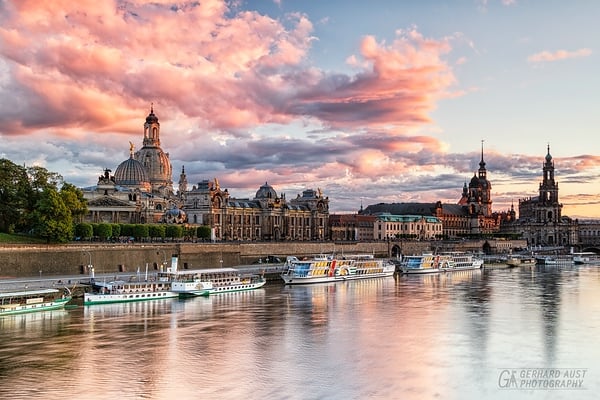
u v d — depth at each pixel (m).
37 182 175.12
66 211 161.12
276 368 79.62
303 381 74.50
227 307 126.56
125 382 73.44
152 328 102.62
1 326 102.44
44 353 85.12
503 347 91.50
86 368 78.69
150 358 83.56
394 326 106.44
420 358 84.94
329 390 71.44
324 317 115.06
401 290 162.12
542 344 93.50
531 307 129.25
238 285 156.75
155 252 178.75
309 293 153.00
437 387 73.06
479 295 150.75
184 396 69.06
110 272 164.50
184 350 88.00
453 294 152.88
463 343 93.81
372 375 77.12
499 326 106.94
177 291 141.25
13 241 158.25
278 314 118.00
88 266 159.62
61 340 92.69
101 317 112.00
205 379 74.88
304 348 89.88
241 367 79.94
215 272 158.25
